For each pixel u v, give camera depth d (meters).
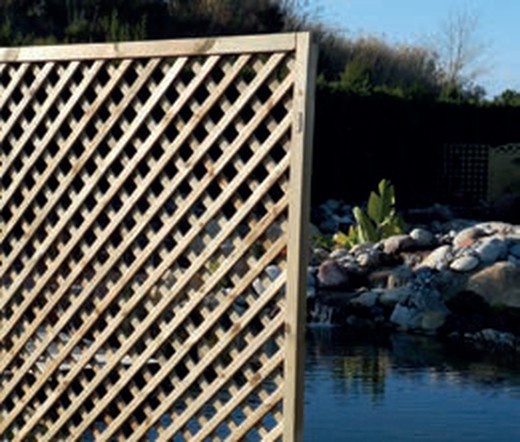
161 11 32.38
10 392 5.50
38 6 30.88
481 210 24.48
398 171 24.97
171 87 4.88
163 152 4.93
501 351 12.34
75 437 5.27
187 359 4.85
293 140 4.54
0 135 5.48
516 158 26.16
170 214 5.10
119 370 5.09
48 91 5.31
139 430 5.05
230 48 4.69
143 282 4.98
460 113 25.77
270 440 4.64
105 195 5.07
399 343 12.72
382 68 38.56
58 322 5.28
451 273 14.47
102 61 5.10
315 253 16.66
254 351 4.66
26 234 5.39
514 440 8.16
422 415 8.95
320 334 13.38
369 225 17.42
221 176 4.73
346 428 8.48
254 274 4.65
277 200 4.84
